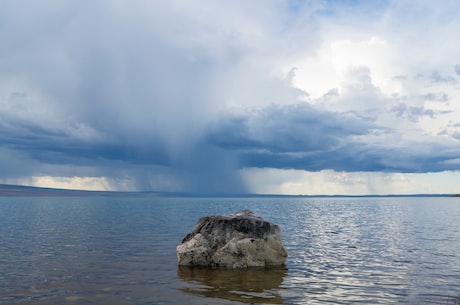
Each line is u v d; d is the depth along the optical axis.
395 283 20.92
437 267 25.84
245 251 25.69
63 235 44.62
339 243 39.97
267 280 21.50
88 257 29.09
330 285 20.34
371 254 32.00
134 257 29.25
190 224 62.81
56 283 20.45
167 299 17.34
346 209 148.00
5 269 24.16
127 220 73.00
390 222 73.81
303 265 26.67
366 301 17.22
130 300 17.16
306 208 159.75
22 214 93.69
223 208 146.38
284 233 51.09
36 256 29.42
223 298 17.52
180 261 26.02
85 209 130.62
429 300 17.45
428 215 101.00
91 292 18.58
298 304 16.59
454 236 46.66
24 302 16.73
